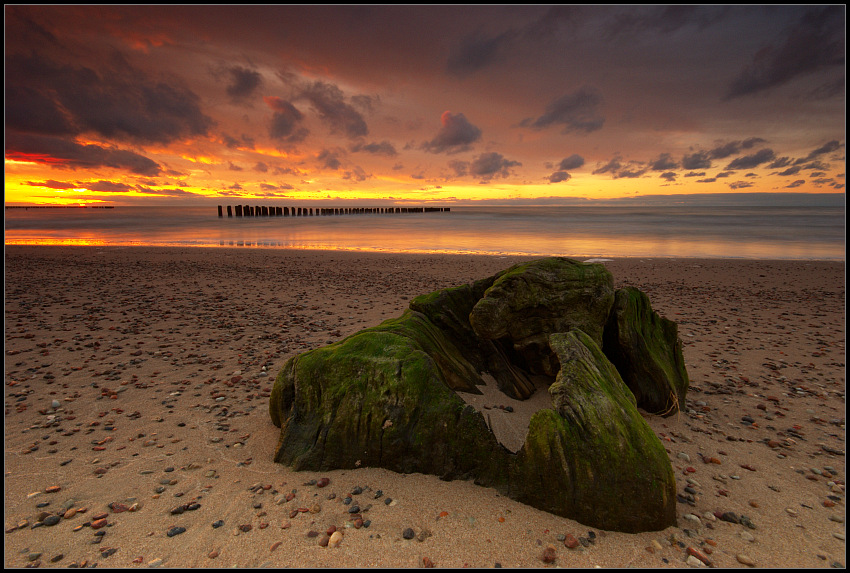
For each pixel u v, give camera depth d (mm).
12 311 10711
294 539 3197
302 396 4449
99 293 13094
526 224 50656
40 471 4109
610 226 46125
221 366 7199
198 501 3652
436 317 5758
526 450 3639
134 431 4953
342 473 3994
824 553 3119
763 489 3945
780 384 6594
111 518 3447
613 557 3049
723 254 23578
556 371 5438
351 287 14609
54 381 6445
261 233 38344
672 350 6145
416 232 39250
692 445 4773
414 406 4027
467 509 3486
